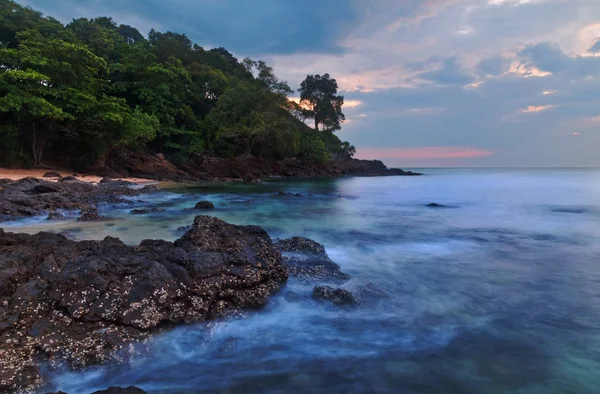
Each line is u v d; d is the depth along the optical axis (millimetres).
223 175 48562
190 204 20344
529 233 13125
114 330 4734
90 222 13570
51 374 4008
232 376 4230
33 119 32219
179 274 5793
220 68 76062
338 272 7625
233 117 55344
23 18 43719
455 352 4785
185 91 55719
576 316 5895
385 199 26516
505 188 39438
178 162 47812
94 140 36656
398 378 4207
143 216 15305
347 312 5926
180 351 4715
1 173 28281
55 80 33969
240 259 6668
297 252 8766
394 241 11430
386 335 5227
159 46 65875
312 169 68875
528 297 6703
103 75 44531
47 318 4711
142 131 37625
